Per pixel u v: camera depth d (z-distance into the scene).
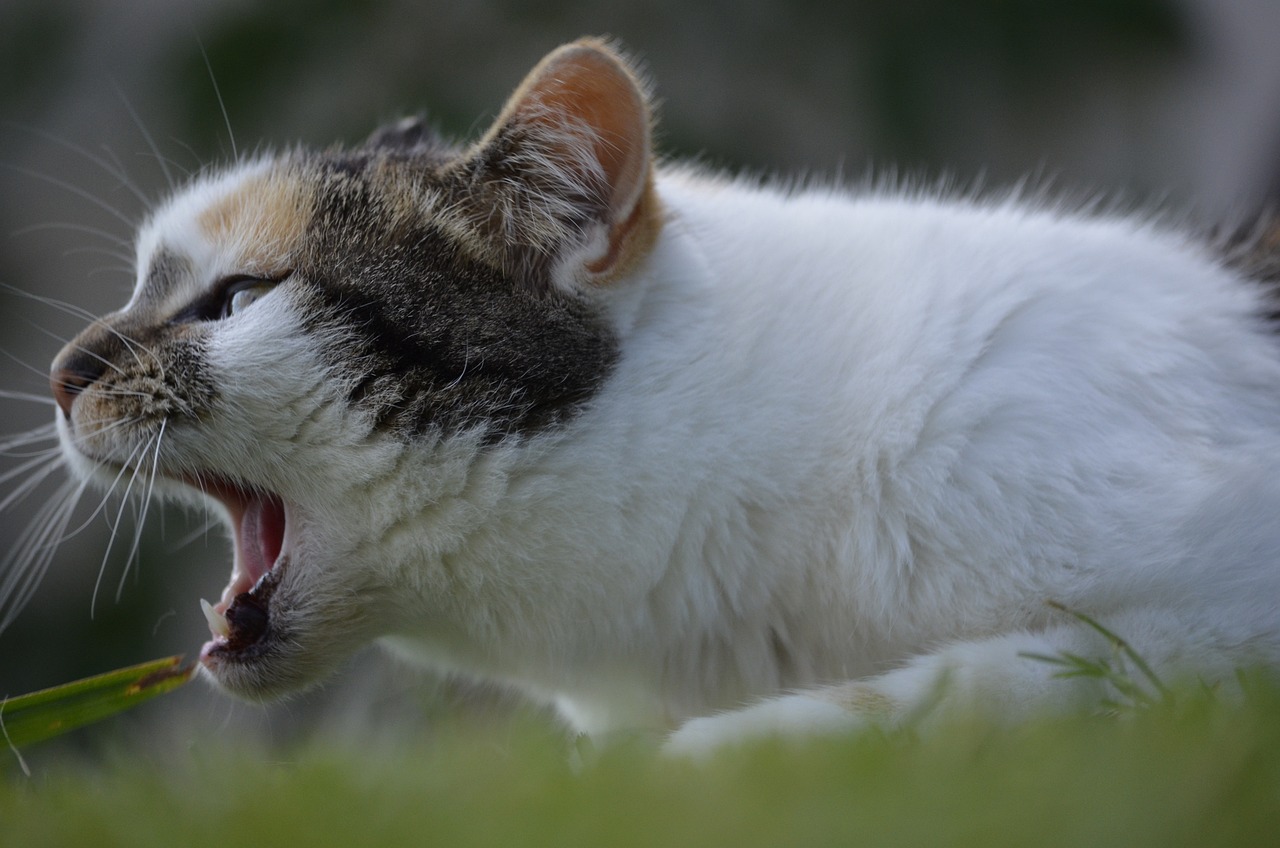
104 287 1.65
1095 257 1.09
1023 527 1.05
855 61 1.57
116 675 1.07
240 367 1.07
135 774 1.00
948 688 1.02
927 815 0.95
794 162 1.58
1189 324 1.08
